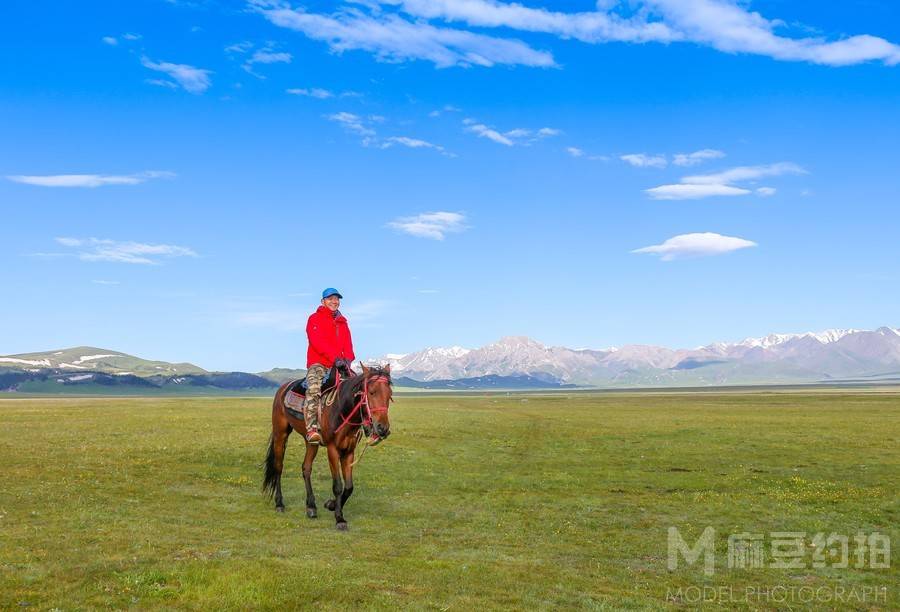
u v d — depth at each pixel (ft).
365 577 35.29
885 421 178.81
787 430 147.13
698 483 73.82
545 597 34.04
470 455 98.37
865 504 62.59
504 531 49.83
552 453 102.78
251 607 29.55
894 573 41.75
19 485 59.72
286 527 48.11
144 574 32.71
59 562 35.12
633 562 42.73
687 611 33.55
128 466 74.64
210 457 85.40
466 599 32.71
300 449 99.09
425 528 49.78
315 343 51.47
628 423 172.76
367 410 46.91
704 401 403.54
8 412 199.52
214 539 42.55
